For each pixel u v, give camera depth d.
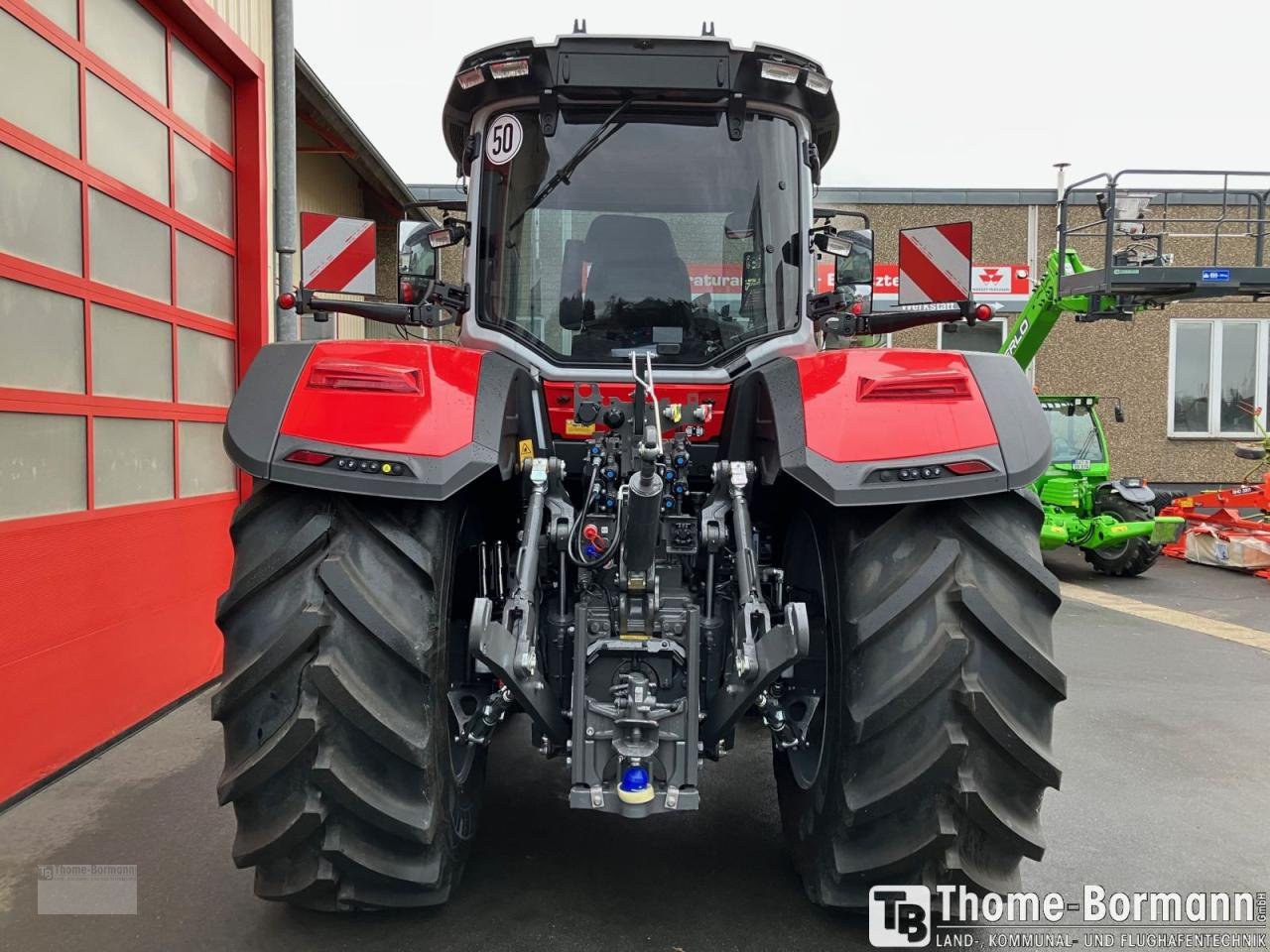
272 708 2.10
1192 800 3.51
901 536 2.22
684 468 2.61
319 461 2.10
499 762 3.79
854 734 2.14
